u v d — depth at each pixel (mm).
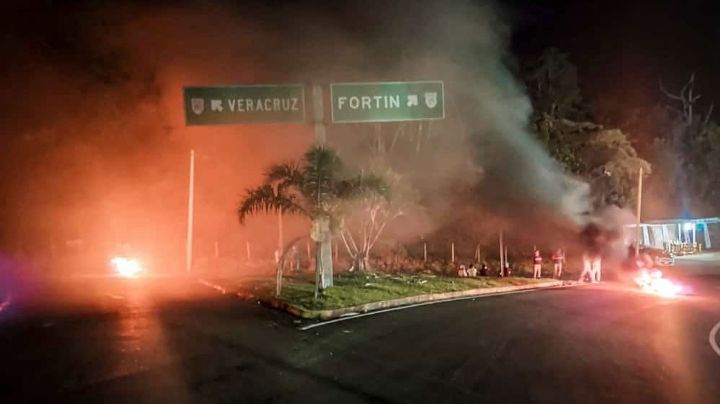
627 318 15578
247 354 10992
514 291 22125
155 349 11312
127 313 15477
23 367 9977
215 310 16062
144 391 8734
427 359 10750
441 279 22672
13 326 13609
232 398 8461
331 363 10422
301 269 28500
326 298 16781
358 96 19000
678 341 12797
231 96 18391
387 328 13570
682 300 19453
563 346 11977
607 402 8555
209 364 10250
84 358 10586
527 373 9922
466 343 12070
